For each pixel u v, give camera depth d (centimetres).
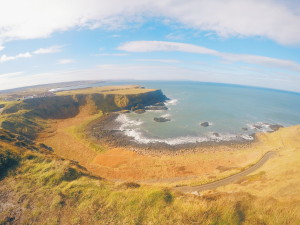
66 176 2066
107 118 10050
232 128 8681
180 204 1395
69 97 11756
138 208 1373
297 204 1562
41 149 3709
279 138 7312
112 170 5041
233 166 5244
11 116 8150
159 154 6084
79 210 1412
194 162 5516
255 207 1329
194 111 11788
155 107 12194
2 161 2225
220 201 1416
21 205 1523
